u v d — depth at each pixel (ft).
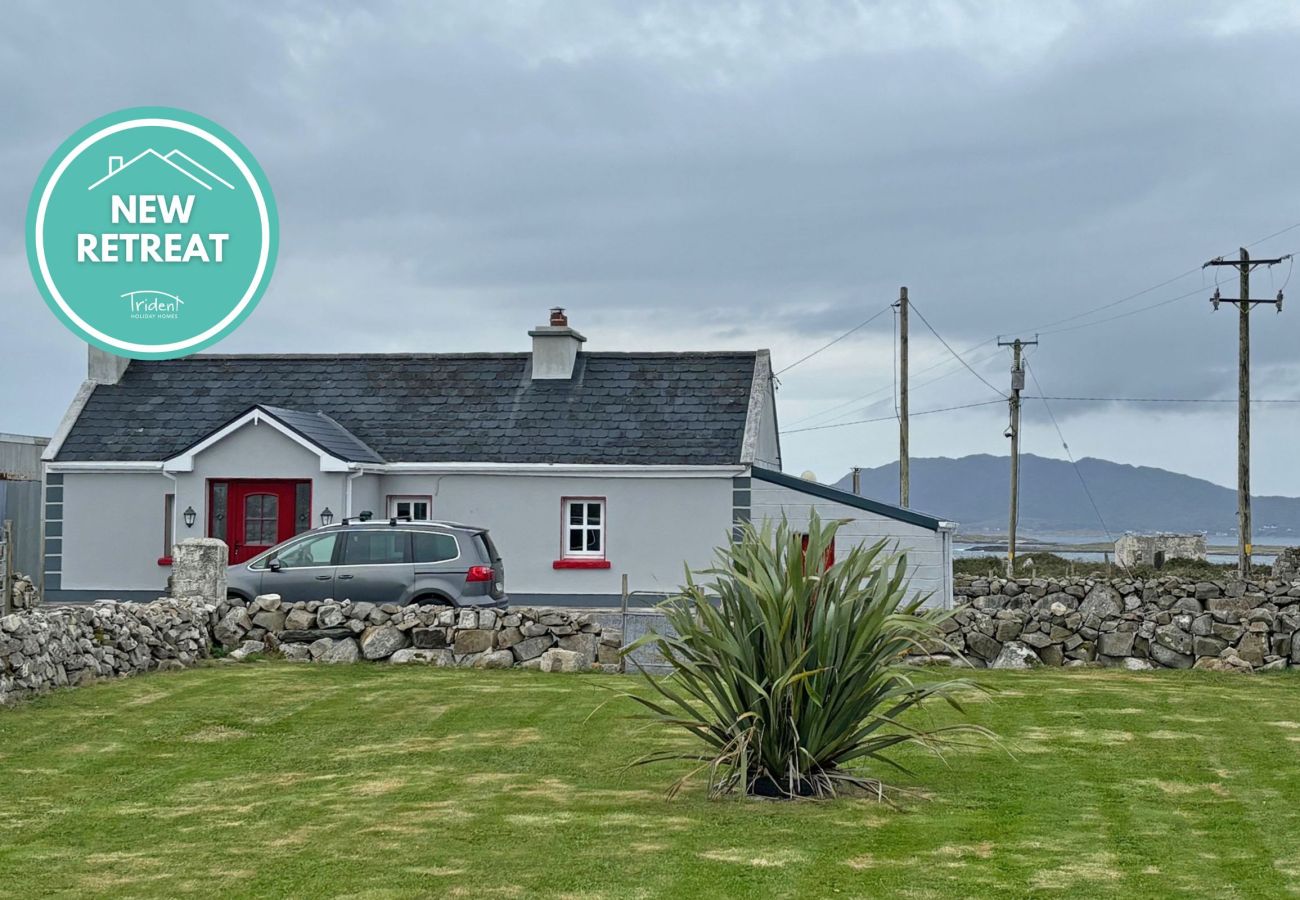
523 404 92.07
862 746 34.24
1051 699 48.80
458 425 90.84
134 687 50.24
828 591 33.14
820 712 32.68
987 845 28.43
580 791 34.12
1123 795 33.45
